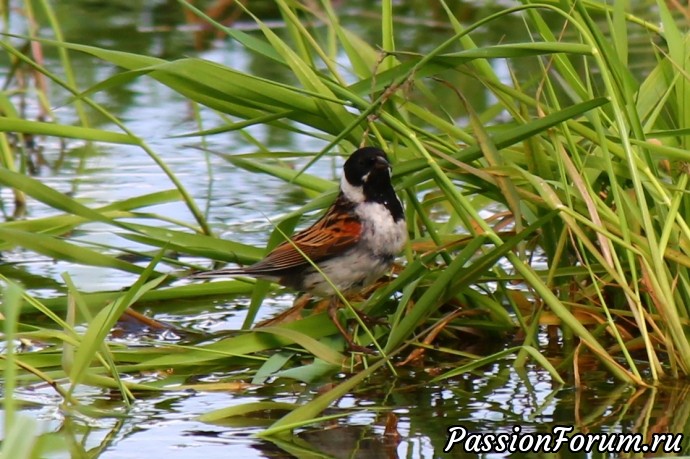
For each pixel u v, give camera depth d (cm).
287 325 1109
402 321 1052
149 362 1052
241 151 1736
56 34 1590
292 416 894
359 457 846
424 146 1111
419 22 2216
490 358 1009
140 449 866
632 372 1015
